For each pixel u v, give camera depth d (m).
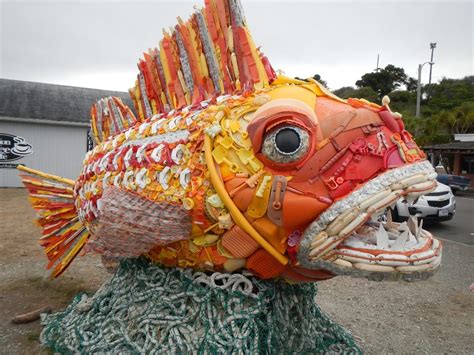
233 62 2.05
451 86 32.50
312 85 1.89
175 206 1.86
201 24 2.17
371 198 1.58
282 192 1.66
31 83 14.81
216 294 1.94
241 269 1.96
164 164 1.95
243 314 1.89
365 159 1.65
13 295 3.73
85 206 2.61
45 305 3.50
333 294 4.00
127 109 2.90
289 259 1.81
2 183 12.75
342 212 1.60
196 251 1.93
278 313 2.02
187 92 2.29
